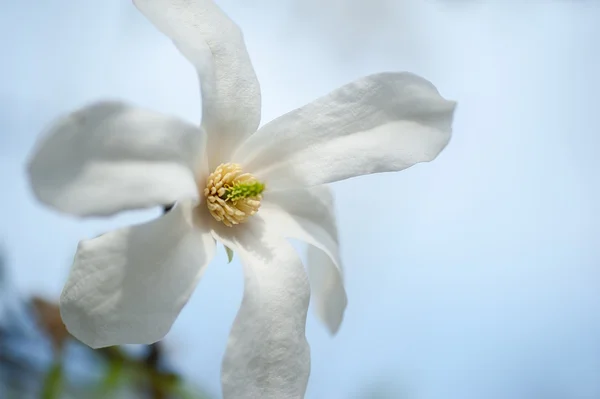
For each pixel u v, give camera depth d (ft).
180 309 1.29
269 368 1.30
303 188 1.40
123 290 1.27
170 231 1.30
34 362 1.69
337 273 1.41
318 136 1.36
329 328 1.43
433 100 1.37
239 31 1.35
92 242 1.27
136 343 1.27
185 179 1.28
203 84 1.32
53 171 1.21
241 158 1.37
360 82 1.37
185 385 1.67
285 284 1.33
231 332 1.30
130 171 1.24
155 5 1.31
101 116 1.23
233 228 1.36
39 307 1.63
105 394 1.64
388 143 1.36
